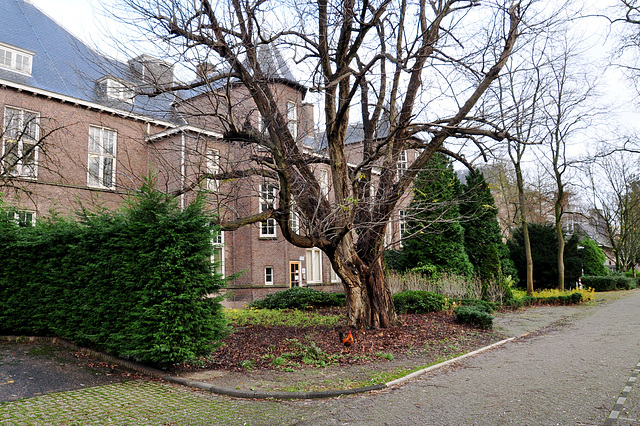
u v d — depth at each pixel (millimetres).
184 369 7859
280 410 5707
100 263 8359
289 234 9453
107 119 19172
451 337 11492
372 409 5695
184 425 5066
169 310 7516
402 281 19547
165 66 8609
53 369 7500
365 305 11602
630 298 24094
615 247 37781
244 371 7879
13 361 7949
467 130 10266
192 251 7984
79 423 5031
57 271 9438
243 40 8844
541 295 22672
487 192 24875
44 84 18625
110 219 8930
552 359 8758
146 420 5211
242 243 23031
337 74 10477
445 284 19078
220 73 9094
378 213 11234
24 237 10375
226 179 9180
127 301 7957
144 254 7660
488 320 13039
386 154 10992
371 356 9125
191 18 8070
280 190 8805
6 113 17312
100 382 6914
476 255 25516
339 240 10242
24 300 10164
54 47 20469
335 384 6961
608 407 5582
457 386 6820
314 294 17328
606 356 8859
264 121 9312
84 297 8812
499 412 5461
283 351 9336
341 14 9344
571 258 28750
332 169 11156
